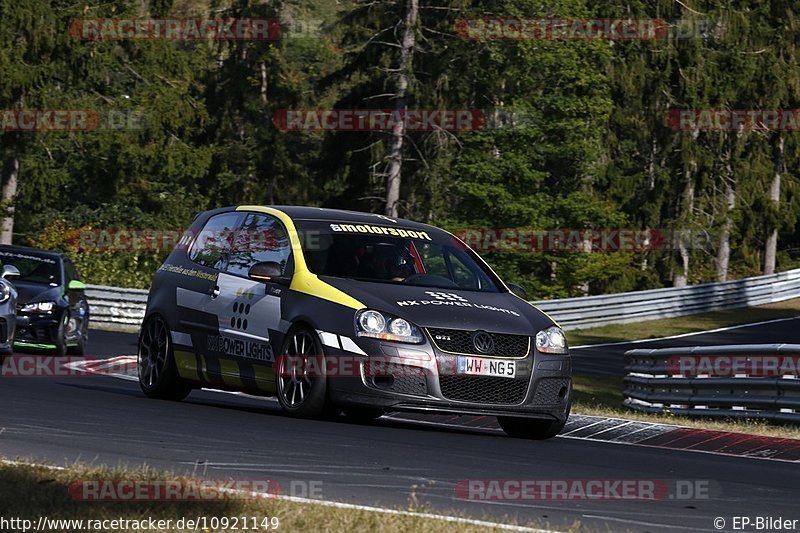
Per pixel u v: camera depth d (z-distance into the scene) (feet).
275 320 124.98
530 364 119.75
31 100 540.93
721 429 141.38
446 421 142.51
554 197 552.41
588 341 399.03
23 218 597.52
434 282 127.44
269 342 125.18
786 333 441.68
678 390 176.04
